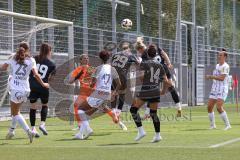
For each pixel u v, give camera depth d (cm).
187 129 5244
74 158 3212
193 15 10131
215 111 8412
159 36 8962
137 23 8462
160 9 9006
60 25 6078
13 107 3969
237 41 12150
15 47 6297
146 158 3197
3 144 3969
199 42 10425
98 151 3528
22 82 3950
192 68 10162
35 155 3353
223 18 11450
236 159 3142
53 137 4484
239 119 6762
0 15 5512
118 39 8006
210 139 4266
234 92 11531
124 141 4153
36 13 6762
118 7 8081
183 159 3152
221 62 5250
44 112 4612
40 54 4594
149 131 4984
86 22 7462
